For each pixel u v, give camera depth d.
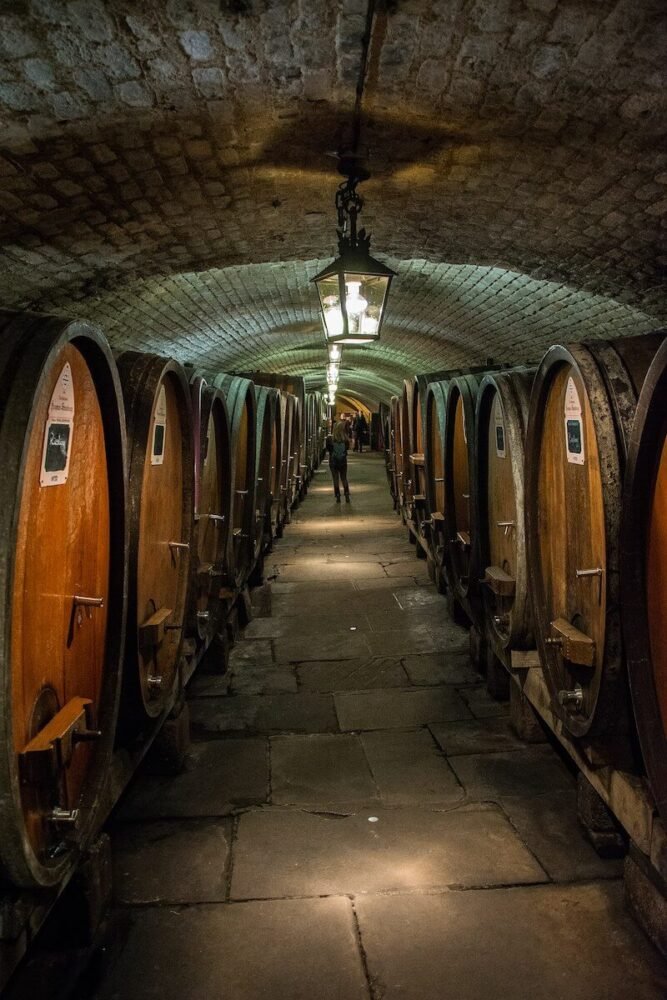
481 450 4.74
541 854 2.94
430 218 5.69
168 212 5.06
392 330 13.09
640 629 2.26
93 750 2.52
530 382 4.02
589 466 2.72
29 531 1.92
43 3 2.80
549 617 3.26
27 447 1.69
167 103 3.64
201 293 8.30
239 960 2.37
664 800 2.17
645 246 5.34
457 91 3.71
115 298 6.96
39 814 2.00
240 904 2.66
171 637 3.60
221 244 5.99
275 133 4.16
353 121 4.07
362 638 5.91
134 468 2.90
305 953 2.39
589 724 2.58
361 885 2.75
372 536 10.87
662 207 4.67
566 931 2.48
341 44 3.27
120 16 2.93
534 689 3.69
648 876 2.45
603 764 2.63
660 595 2.21
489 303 8.83
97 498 2.52
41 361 1.79
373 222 5.88
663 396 2.10
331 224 5.91
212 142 4.16
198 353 11.40
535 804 3.34
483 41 3.26
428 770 3.70
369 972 2.30
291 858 2.94
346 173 4.58
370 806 3.35
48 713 2.09
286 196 5.18
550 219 5.30
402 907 2.62
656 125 3.76
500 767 3.71
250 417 6.28
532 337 9.54
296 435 14.13
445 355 13.67
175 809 3.35
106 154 4.02
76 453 2.29
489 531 4.73
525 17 3.07
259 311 10.28
